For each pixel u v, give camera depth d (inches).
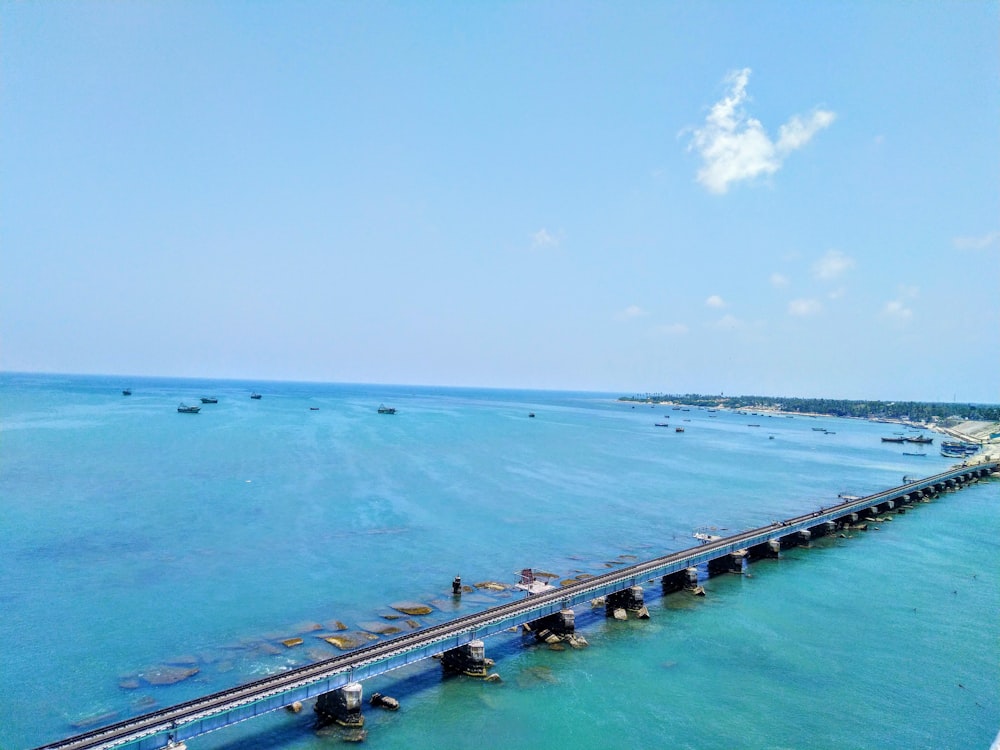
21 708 1285.7
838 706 1416.1
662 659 1641.2
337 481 3782.0
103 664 1478.8
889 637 1813.5
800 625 1900.8
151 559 2240.4
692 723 1328.7
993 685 1528.1
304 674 1262.3
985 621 1948.8
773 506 3799.2
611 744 1238.3
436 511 3171.8
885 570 2527.1
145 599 1881.2
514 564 2397.9
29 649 1545.3
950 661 1657.2
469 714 1332.4
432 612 1875.0
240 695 1166.3
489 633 1572.3
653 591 2217.0
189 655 1535.4
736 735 1289.4
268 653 1555.1
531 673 1539.1
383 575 2193.7
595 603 2042.3
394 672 1523.1
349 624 1755.7
